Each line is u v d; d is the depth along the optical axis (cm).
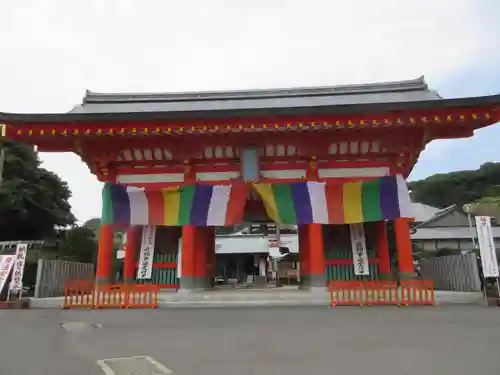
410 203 1845
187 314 1383
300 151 1947
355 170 1981
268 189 1914
